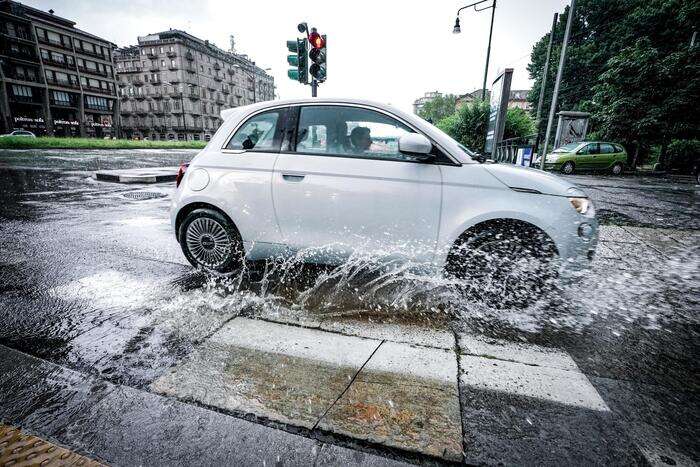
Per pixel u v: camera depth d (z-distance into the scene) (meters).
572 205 2.40
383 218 2.58
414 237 2.57
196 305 2.55
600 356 2.00
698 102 15.84
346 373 1.79
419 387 1.69
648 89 16.62
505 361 1.92
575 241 2.38
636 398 1.65
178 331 2.19
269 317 2.39
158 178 9.71
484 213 2.42
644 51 16.80
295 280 2.99
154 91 69.94
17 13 48.22
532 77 43.97
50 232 4.51
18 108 50.41
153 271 3.21
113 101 63.50
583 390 1.69
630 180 13.44
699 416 1.54
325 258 2.82
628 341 2.16
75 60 56.12
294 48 8.30
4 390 1.65
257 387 1.68
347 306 2.55
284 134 2.88
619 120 17.42
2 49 46.84
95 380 1.72
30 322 2.27
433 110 64.38
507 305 2.56
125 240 4.18
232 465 1.27
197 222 3.14
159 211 5.91
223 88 78.62
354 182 2.61
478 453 1.33
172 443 1.37
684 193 9.66
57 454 1.32
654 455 1.32
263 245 2.94
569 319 2.42
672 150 17.83
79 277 3.04
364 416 1.50
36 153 20.36
